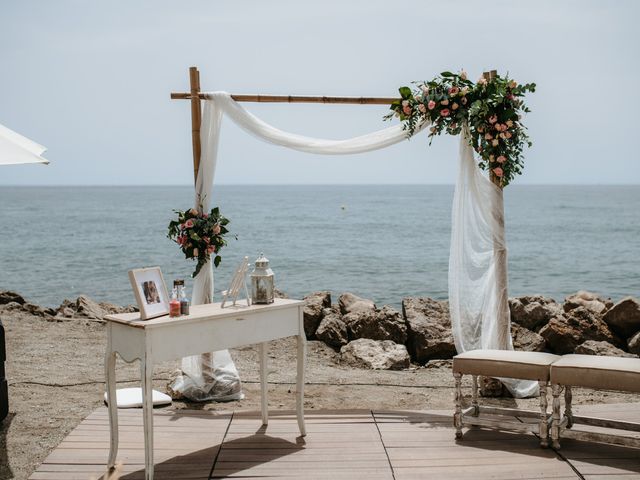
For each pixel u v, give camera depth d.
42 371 6.66
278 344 8.01
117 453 4.31
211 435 4.66
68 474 3.98
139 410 5.28
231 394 5.82
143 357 3.81
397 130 5.70
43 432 4.84
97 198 127.88
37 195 158.88
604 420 4.41
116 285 20.20
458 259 5.68
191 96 5.66
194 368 5.74
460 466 4.05
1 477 4.02
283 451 4.33
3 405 4.95
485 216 5.67
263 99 5.65
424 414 5.17
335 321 8.09
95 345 7.91
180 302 4.05
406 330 7.86
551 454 4.24
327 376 6.63
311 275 22.88
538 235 38.75
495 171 5.40
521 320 8.12
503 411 4.75
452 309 5.69
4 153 4.52
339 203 94.62
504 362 4.36
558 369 4.17
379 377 6.61
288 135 5.73
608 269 24.53
